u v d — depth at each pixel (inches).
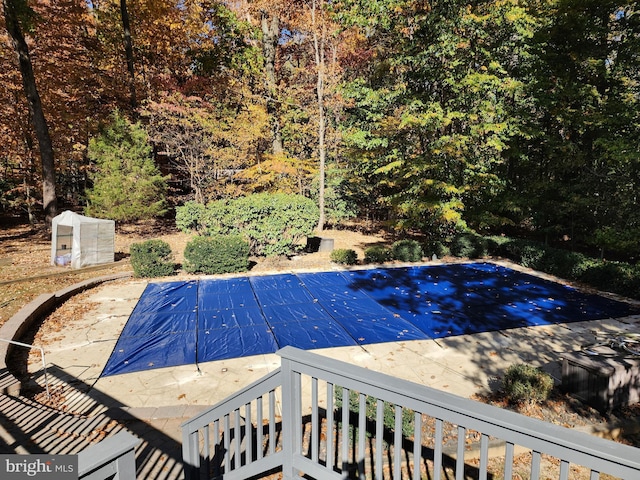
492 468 167.2
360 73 816.3
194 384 257.6
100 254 514.0
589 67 559.5
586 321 366.0
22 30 607.8
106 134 657.0
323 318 369.1
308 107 782.5
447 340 325.7
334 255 560.1
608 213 556.7
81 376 264.1
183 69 874.8
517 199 621.6
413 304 407.5
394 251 590.2
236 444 117.3
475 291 452.4
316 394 99.6
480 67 560.4
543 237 747.4
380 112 625.6
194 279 482.0
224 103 765.3
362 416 91.5
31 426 180.2
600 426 203.2
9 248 600.4
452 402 73.8
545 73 593.3
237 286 457.7
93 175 751.1
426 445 175.6
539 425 64.1
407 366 282.8
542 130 608.1
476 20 511.2
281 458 108.6
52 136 780.0
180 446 176.4
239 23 836.6
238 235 536.4
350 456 156.0
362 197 888.9
